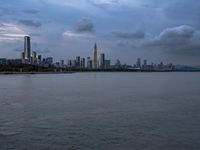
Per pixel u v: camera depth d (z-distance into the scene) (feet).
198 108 181.47
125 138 107.96
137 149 96.32
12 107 188.34
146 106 191.83
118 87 400.06
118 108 182.29
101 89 357.82
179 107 186.70
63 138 107.76
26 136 110.63
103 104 203.10
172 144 101.45
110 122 135.74
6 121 139.03
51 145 99.86
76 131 118.11
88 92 312.29
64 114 158.61
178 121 138.10
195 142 103.91
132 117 148.87
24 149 95.71
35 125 129.49
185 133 115.55
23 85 444.14
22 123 133.80
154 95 273.75
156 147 98.43
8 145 99.76
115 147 97.96
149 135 112.27
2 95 275.59
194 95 274.16
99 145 99.86
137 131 118.11
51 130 120.06
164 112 165.27
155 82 562.66
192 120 140.97
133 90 342.03
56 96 265.13
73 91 326.03
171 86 424.87
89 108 182.70
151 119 143.33
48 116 152.66
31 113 162.50
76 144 100.94
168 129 121.49
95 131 118.11
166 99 236.63
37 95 275.80
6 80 622.13
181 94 285.23
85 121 138.31
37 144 100.83
